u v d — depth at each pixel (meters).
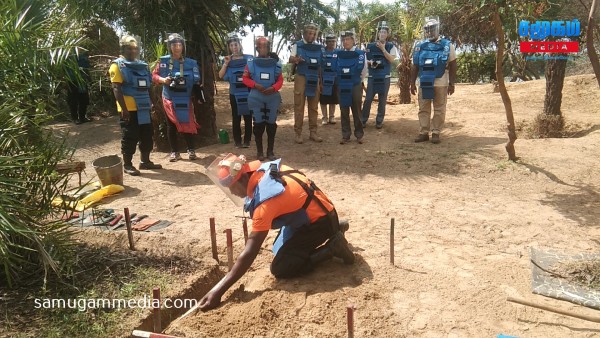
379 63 9.11
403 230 4.98
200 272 4.01
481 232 4.92
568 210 5.45
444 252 4.47
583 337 3.23
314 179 6.74
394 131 9.28
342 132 8.47
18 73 3.79
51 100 4.03
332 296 3.64
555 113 9.23
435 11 16.66
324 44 8.72
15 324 3.15
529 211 5.45
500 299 3.66
